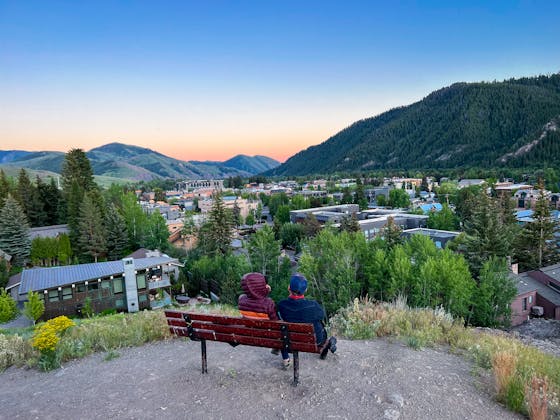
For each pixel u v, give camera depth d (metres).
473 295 35.22
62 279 37.53
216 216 71.62
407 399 4.88
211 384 5.38
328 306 39.56
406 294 36.72
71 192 72.75
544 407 4.40
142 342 7.98
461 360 6.68
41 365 6.74
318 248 47.00
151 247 73.06
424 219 92.31
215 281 50.81
